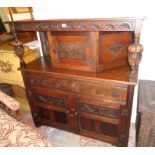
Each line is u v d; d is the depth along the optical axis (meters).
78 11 1.53
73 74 1.37
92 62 1.33
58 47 1.42
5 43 1.96
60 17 1.62
